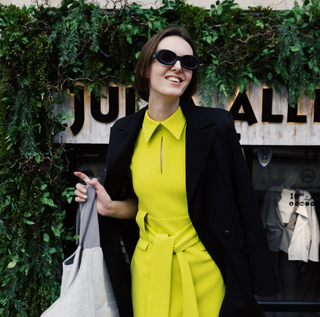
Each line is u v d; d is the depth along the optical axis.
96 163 2.22
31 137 1.86
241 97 2.03
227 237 1.13
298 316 2.36
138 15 1.87
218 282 1.19
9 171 1.87
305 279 2.34
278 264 2.33
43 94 1.84
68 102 2.05
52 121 1.92
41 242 2.00
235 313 1.11
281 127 2.06
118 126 1.37
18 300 1.97
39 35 1.80
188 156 1.15
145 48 1.16
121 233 1.57
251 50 1.85
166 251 1.18
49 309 1.23
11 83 1.86
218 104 1.97
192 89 1.31
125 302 1.33
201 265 1.18
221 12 1.84
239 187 1.14
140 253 1.31
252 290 1.13
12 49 1.82
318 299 2.34
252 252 1.12
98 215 1.39
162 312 1.18
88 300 1.25
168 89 1.08
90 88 1.96
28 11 1.82
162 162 1.19
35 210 1.91
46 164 1.95
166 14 1.87
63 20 1.83
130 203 1.44
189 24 1.83
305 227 2.30
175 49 1.07
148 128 1.23
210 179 1.16
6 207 1.92
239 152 1.16
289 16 1.88
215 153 1.13
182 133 1.20
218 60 1.90
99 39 1.88
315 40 1.85
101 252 1.32
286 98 2.04
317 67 1.86
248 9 1.98
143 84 1.28
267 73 2.00
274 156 2.24
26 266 1.95
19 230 1.90
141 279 1.27
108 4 1.94
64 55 1.84
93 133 2.08
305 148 2.22
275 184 2.26
